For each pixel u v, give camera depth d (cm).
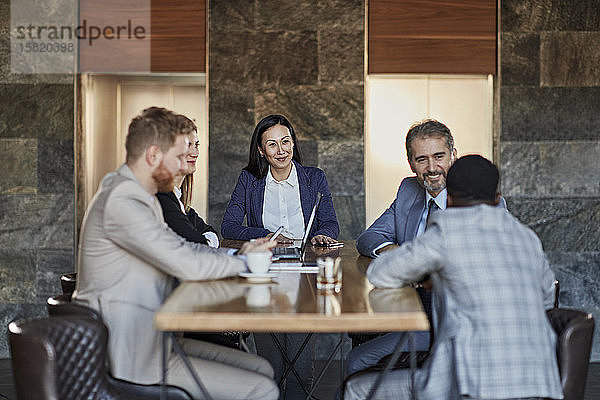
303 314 191
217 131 539
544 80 541
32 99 532
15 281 533
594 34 539
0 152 532
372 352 279
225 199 539
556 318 230
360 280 260
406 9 544
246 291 229
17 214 533
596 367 523
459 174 231
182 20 541
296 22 538
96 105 551
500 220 222
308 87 539
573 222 541
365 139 543
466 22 546
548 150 540
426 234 223
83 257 240
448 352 212
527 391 204
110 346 231
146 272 239
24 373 201
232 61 538
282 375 366
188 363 204
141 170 248
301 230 414
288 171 416
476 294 210
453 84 555
